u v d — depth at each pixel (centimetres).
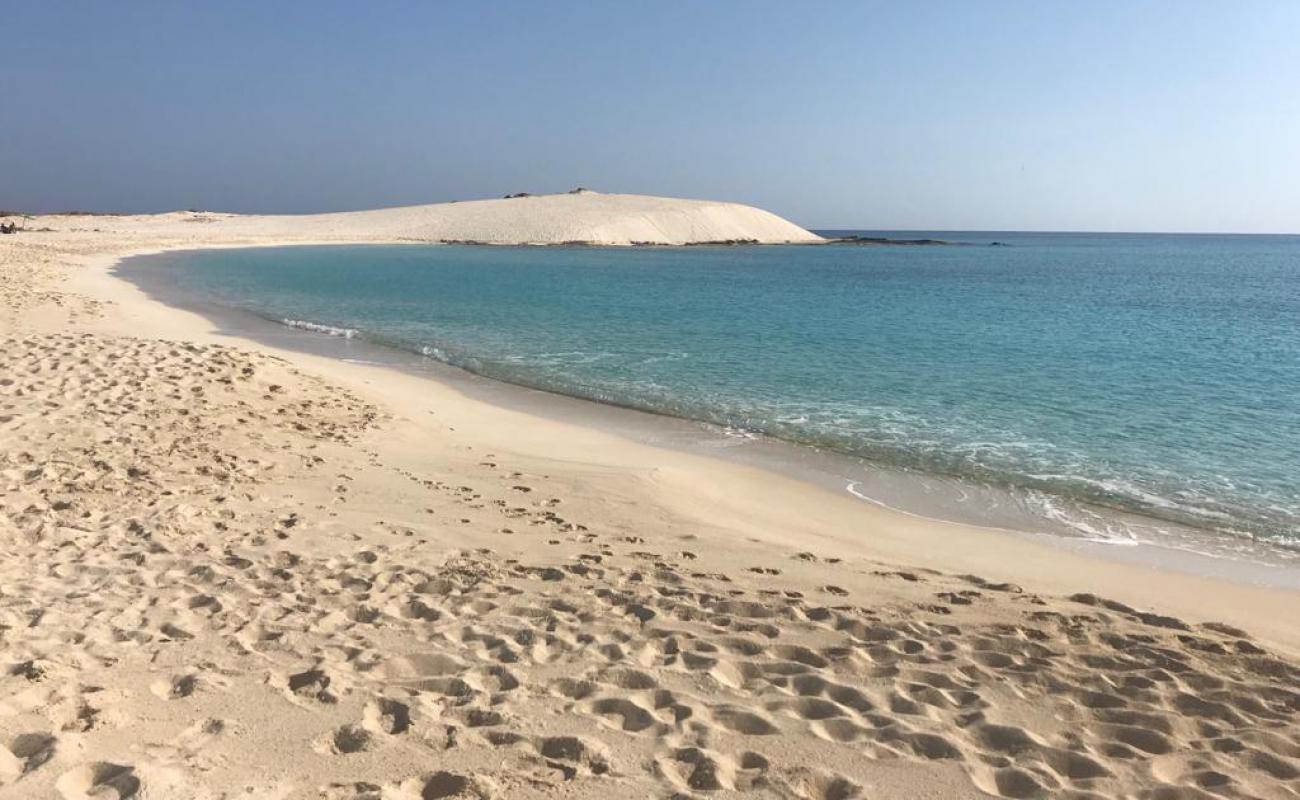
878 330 2208
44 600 475
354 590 515
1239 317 2669
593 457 929
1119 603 555
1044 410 1233
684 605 504
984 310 2856
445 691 391
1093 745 361
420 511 689
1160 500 833
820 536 704
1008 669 433
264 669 404
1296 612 575
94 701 358
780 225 12088
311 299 2758
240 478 744
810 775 327
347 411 1041
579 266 5209
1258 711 397
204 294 2706
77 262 3366
